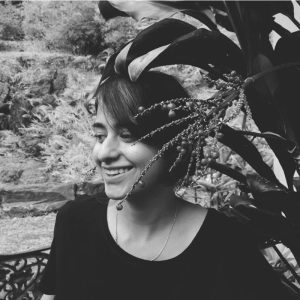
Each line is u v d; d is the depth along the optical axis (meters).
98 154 1.08
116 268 1.12
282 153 1.12
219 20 1.19
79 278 1.16
